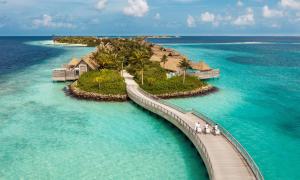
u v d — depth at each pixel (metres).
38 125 49.16
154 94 65.19
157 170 34.84
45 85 78.38
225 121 52.12
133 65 88.44
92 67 84.94
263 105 61.91
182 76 75.88
